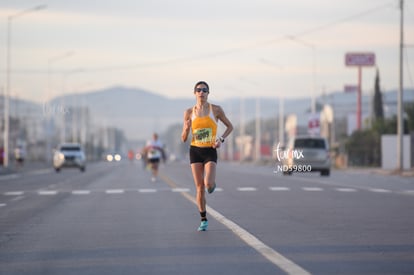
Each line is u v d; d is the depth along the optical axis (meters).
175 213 49.34
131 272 26.86
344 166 178.38
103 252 31.77
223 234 37.22
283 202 58.62
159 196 67.12
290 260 28.70
